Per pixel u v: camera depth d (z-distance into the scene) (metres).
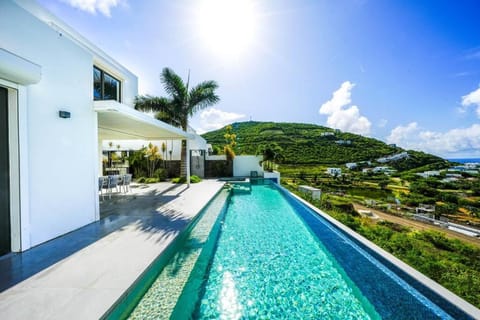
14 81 3.24
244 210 8.10
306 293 3.21
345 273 3.68
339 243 4.88
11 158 3.33
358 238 4.61
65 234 4.14
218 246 4.79
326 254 4.43
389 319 2.71
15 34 3.29
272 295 3.14
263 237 5.32
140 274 2.74
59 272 2.77
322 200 12.13
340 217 7.71
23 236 3.38
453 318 2.57
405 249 5.47
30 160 3.52
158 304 2.64
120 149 18.20
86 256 3.21
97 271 2.79
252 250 4.59
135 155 16.38
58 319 1.99
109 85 8.48
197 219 5.81
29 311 2.08
